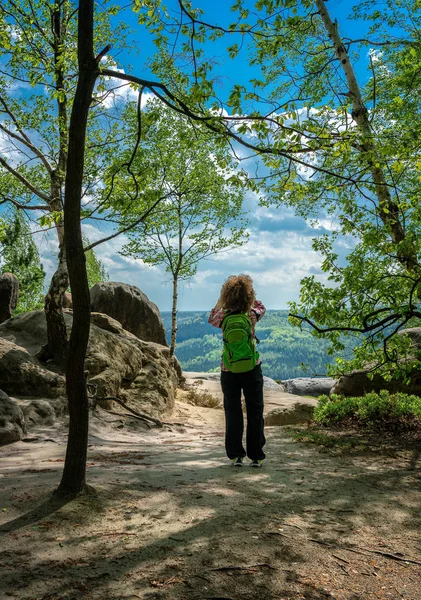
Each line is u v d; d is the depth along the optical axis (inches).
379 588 107.0
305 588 102.5
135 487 161.5
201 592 96.2
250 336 212.1
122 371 463.5
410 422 359.9
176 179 709.9
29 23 498.3
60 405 368.5
